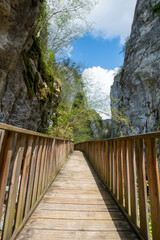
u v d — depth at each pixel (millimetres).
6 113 2949
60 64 8984
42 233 1444
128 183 1850
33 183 1874
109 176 2732
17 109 3420
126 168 1894
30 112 4000
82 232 1494
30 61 3994
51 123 7473
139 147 1500
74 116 8961
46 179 2592
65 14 6039
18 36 2717
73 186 2932
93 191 2701
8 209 1154
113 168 2500
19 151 1335
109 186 2684
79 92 8938
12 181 1226
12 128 1071
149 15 12328
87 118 9219
